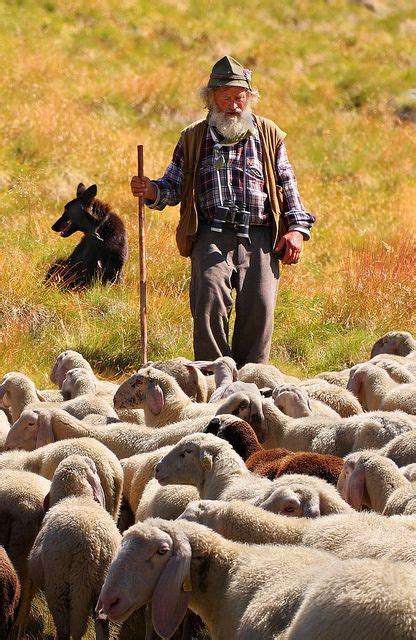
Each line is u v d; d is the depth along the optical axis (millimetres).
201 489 8898
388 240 23672
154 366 13031
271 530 7465
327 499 8008
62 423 10820
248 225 13844
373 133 36438
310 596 5918
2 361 15055
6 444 10758
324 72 43312
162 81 36094
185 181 13945
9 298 17000
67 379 13109
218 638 6980
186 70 38781
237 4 50438
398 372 13008
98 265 19250
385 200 29328
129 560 6699
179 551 6758
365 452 8828
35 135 26938
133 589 6672
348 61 45781
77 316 16984
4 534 8867
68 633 8250
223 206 13727
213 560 6984
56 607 8227
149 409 11781
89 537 8156
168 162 28188
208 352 13805
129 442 10781
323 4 53500
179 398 11836
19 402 12438
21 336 15812
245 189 13828
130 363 15711
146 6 45500
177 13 46281
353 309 18297
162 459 9031
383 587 5641
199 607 7090
